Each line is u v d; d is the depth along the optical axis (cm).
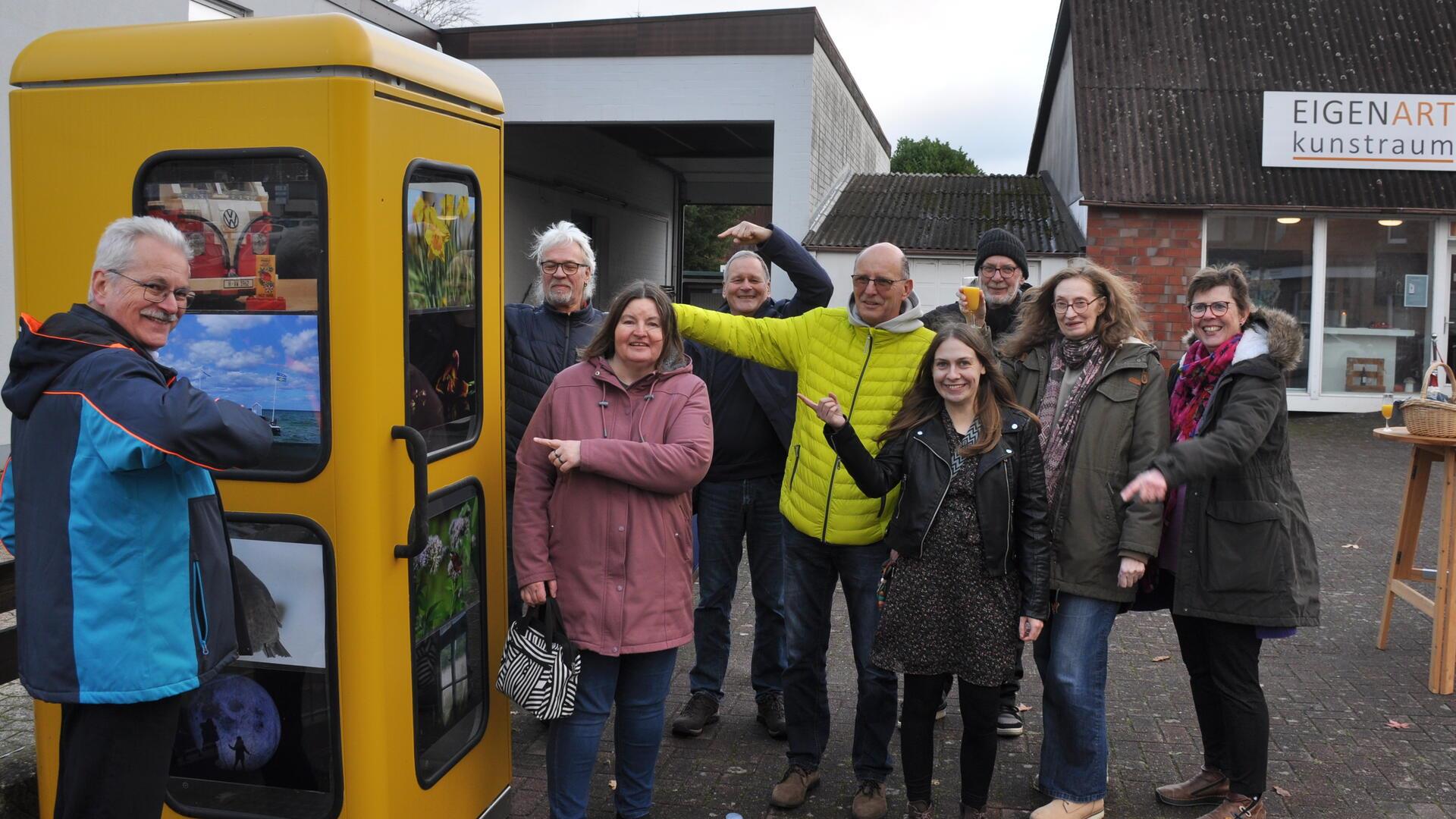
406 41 279
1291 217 1320
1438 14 1430
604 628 309
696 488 434
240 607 259
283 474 267
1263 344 339
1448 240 1319
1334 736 423
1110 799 374
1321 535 776
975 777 340
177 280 238
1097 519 338
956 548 331
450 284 304
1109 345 343
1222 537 336
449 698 314
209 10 891
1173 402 369
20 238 280
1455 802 370
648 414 319
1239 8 1459
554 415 321
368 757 270
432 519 300
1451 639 467
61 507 229
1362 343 1352
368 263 259
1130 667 514
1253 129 1347
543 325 426
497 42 1397
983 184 1692
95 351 230
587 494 311
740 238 430
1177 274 1307
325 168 257
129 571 231
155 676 233
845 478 356
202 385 273
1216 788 370
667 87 1383
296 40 257
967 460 333
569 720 313
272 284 267
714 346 388
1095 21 1452
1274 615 333
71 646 229
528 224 1591
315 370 265
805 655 372
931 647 333
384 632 272
